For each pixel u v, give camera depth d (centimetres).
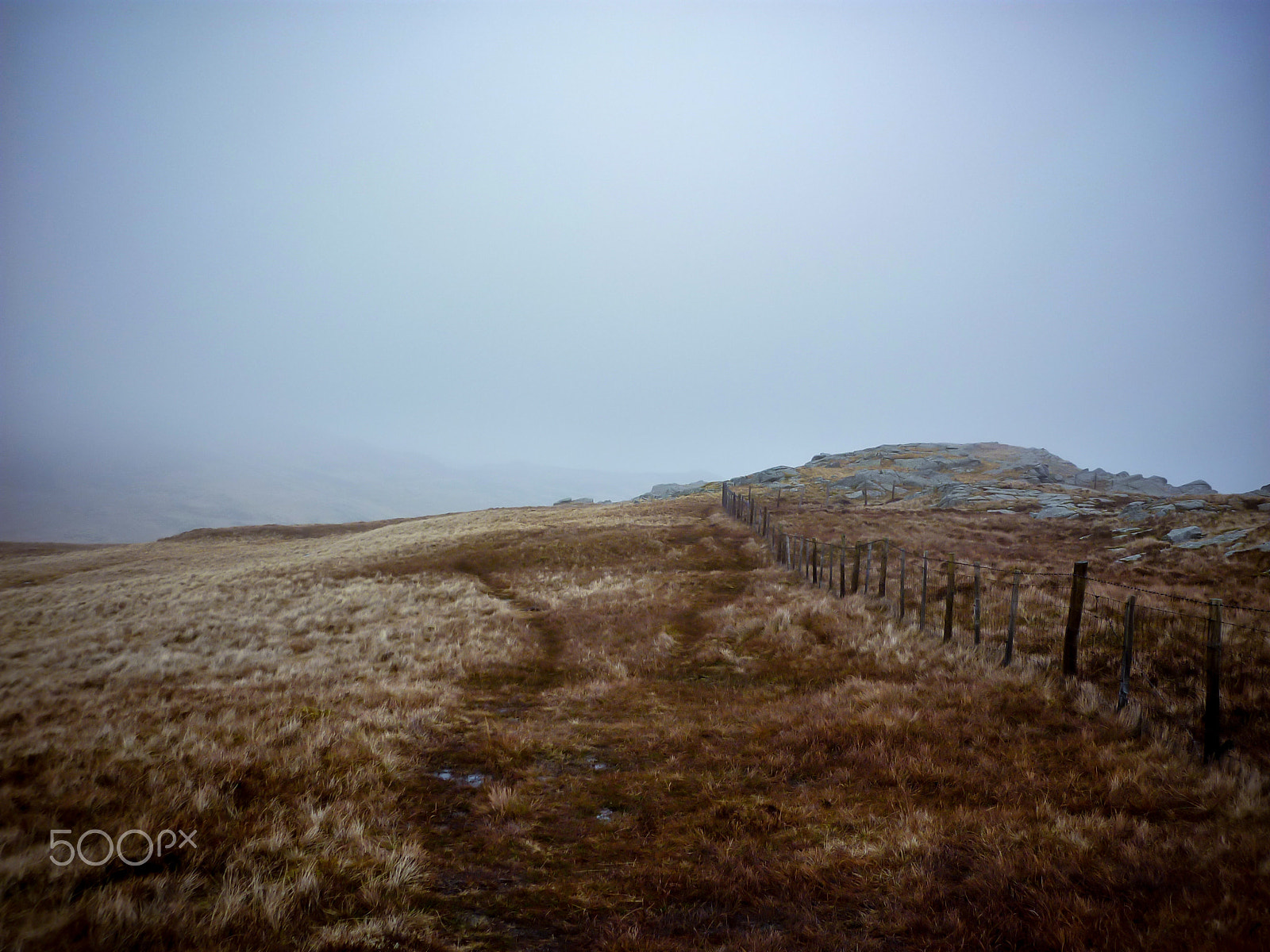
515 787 895
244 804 737
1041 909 532
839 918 560
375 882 596
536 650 1931
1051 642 1457
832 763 952
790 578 2814
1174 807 739
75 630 2464
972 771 868
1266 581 1838
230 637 2227
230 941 482
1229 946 453
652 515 5612
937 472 8425
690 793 877
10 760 839
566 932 556
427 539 4938
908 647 1541
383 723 1089
